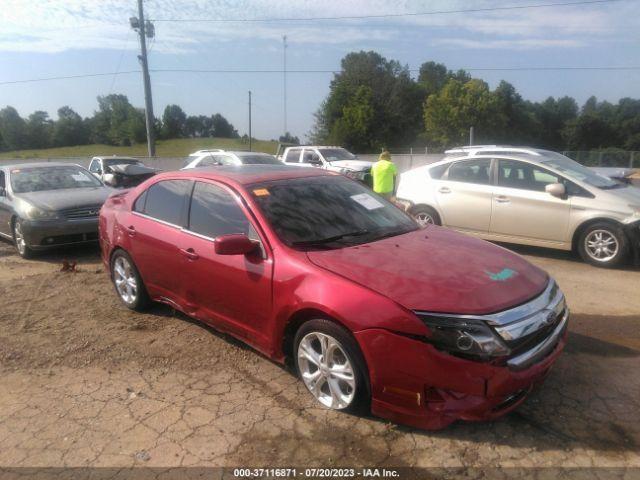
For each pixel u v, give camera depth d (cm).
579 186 727
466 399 299
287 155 2062
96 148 8806
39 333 496
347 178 496
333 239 394
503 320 304
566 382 382
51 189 893
